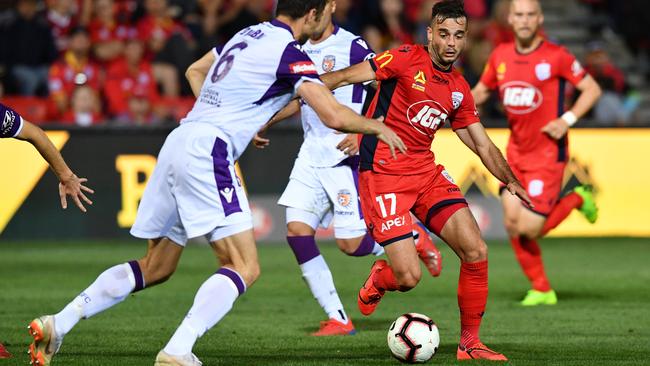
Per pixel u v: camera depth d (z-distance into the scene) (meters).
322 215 27.33
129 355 22.64
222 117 19.67
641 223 52.16
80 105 52.59
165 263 20.77
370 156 23.33
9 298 33.03
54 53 57.06
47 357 19.86
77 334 25.94
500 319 29.41
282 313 30.41
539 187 33.00
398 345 21.58
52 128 48.19
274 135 49.75
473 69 59.47
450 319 29.33
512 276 39.66
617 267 42.19
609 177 51.75
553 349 23.98
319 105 19.23
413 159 23.16
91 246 47.19
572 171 51.34
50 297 33.31
